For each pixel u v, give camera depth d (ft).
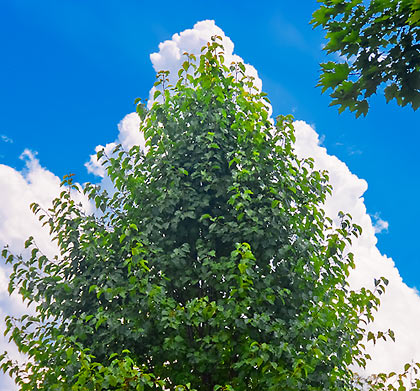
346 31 14.40
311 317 22.33
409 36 13.94
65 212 25.82
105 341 22.34
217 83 25.91
